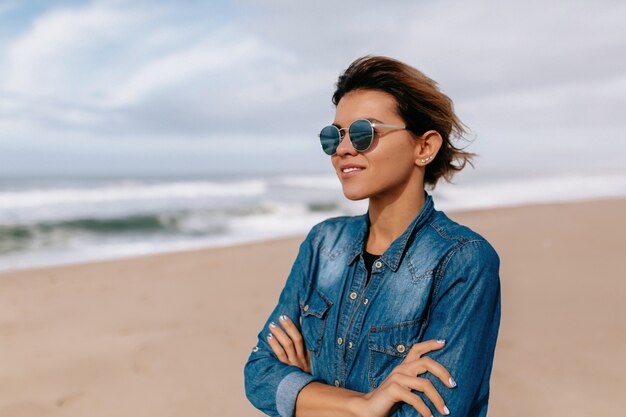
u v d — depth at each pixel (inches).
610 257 287.7
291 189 1275.8
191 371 171.0
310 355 63.0
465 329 53.2
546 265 277.0
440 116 58.2
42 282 299.4
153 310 239.5
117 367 175.5
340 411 54.8
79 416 142.8
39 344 198.4
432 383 51.1
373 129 56.2
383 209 59.8
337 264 62.1
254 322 218.1
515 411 129.7
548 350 165.3
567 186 1403.8
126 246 543.5
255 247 399.2
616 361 155.1
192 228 672.4
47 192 1048.8
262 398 62.4
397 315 55.9
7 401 151.4
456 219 489.7
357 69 58.6
